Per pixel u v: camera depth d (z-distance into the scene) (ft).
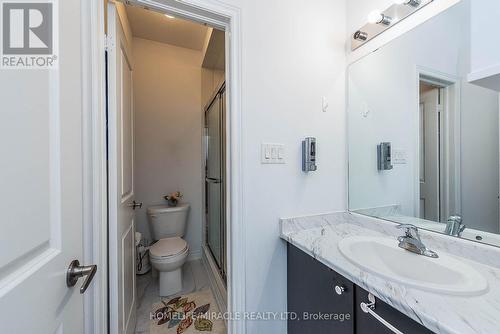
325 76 4.57
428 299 2.01
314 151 4.23
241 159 3.81
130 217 4.68
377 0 4.11
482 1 2.11
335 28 4.67
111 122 3.33
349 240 3.56
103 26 3.04
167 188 8.38
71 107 2.09
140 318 5.34
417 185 3.65
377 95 4.24
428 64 3.46
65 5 2.00
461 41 3.07
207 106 8.29
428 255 2.93
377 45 4.21
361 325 2.53
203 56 8.14
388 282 2.32
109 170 3.31
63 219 1.88
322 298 3.18
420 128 3.60
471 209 2.97
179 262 6.28
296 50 4.28
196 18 3.73
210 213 8.05
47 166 1.67
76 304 2.14
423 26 3.50
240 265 3.81
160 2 3.39
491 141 2.81
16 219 1.32
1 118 1.23
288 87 4.21
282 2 4.16
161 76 8.23
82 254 2.38
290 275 4.01
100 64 2.92
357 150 4.61
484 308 1.87
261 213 3.98
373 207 4.34
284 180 4.17
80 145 2.31
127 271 4.26
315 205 4.46
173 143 8.43
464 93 3.06
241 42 3.79
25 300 1.37
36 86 1.57
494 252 2.64
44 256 1.61
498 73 1.99
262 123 3.98
